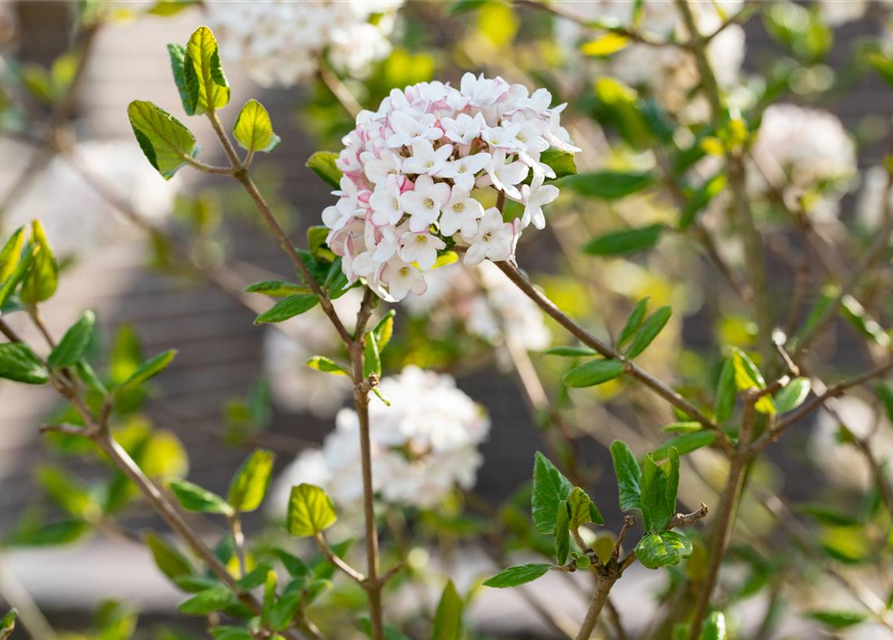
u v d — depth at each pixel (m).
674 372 1.27
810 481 2.16
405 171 0.57
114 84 2.18
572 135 1.15
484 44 1.22
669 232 0.84
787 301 1.40
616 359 0.64
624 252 0.82
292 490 0.64
